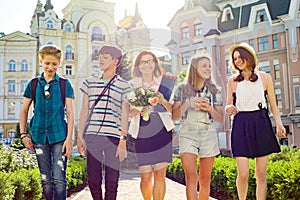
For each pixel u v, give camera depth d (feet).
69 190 28.40
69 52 111.55
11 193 14.39
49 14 111.96
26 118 13.46
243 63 13.85
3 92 108.37
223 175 22.66
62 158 12.73
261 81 13.96
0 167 19.53
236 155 13.57
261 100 13.71
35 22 122.93
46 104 12.76
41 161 12.67
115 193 13.38
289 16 74.69
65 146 12.66
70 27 112.68
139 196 25.34
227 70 80.94
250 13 80.53
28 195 17.22
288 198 14.85
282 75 76.02
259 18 79.92
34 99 13.05
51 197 12.62
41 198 18.93
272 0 79.20
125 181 34.47
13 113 108.78
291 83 74.33
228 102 14.23
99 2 115.85
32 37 109.91
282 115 75.25
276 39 77.51
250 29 80.02
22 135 13.20
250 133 13.48
